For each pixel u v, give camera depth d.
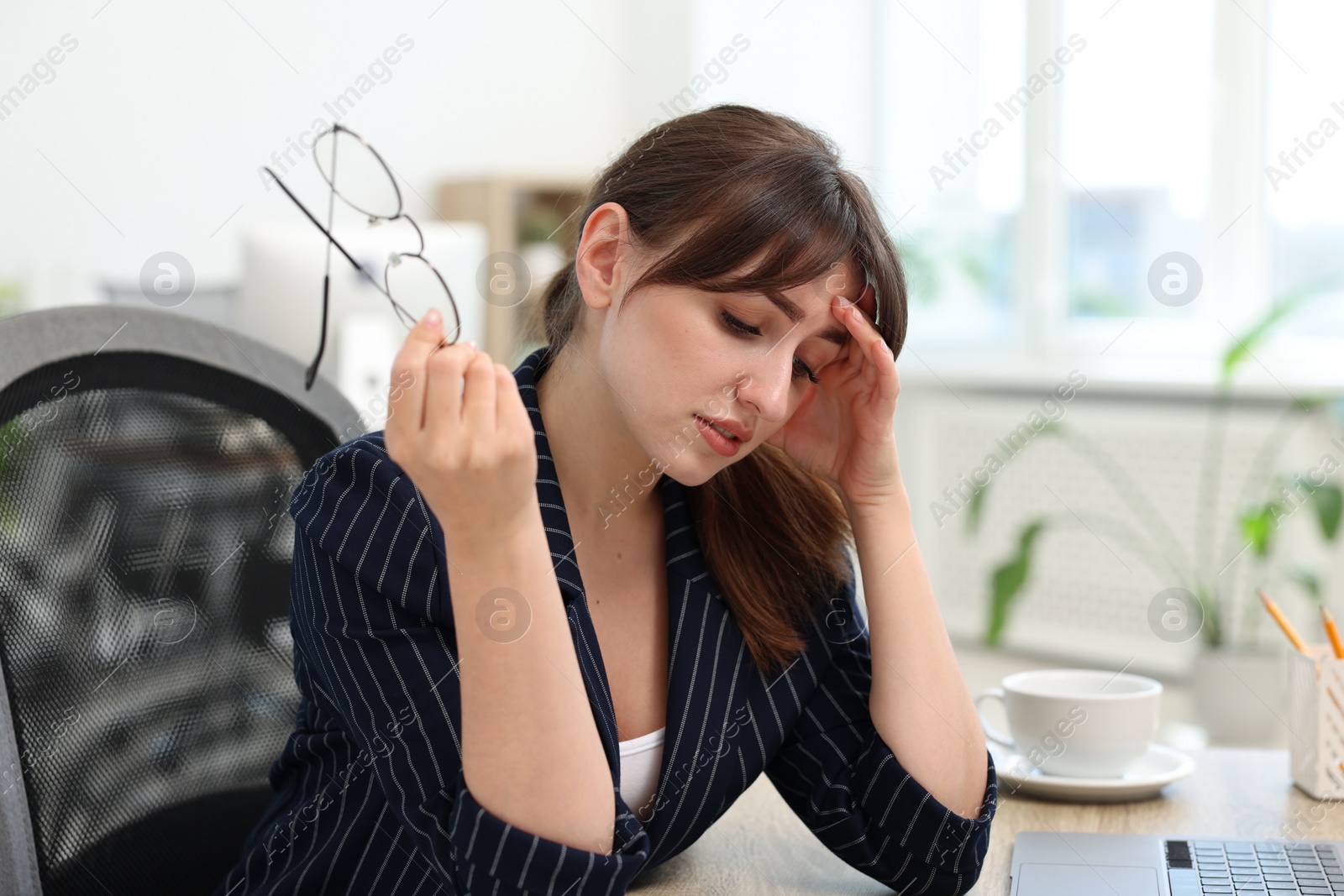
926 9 4.02
